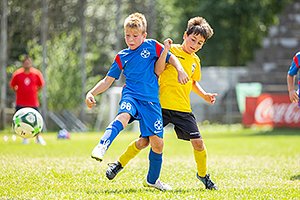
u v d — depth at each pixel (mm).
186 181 19266
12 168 21703
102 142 15961
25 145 36062
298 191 16891
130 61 17016
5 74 53938
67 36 61562
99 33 64375
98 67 66375
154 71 17203
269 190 16984
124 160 17328
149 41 17266
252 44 81750
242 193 16391
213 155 30656
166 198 15320
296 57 22688
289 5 71500
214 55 80375
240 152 32906
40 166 22531
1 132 51312
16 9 56344
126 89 17031
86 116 61625
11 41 57562
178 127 17766
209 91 68375
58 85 61000
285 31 71062
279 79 67875
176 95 17766
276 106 59781
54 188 17109
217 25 79438
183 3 78500
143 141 17312
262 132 57250
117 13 59688
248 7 78188
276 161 26688
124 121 16391
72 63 62000
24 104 39312
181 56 18031
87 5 61094
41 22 56344
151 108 16859
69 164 23578
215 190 17266
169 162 25578
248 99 60500
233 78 68938
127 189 17203
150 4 63656
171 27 76562
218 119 66625
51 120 58219
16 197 15312
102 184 18078
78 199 15016
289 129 59750
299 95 23312
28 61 39344
